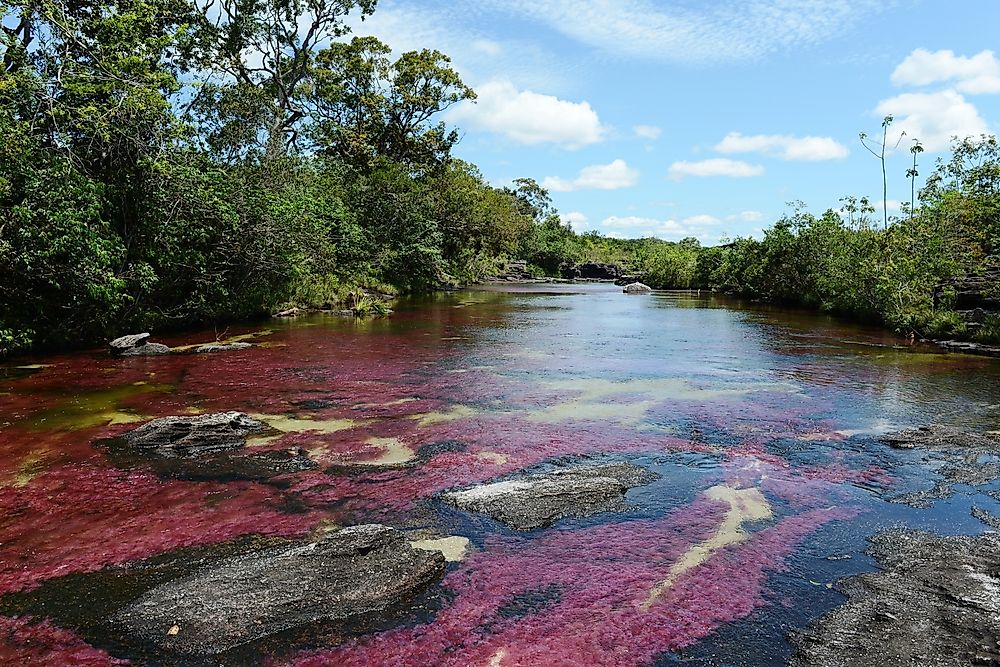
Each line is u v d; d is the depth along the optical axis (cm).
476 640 409
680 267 5788
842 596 457
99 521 584
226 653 395
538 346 1639
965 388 1134
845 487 663
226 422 817
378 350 1542
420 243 3772
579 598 457
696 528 568
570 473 676
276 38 3400
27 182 1267
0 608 448
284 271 2123
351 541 514
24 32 1592
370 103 3891
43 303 1400
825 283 2791
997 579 471
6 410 950
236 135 2403
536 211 8956
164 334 1766
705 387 1142
